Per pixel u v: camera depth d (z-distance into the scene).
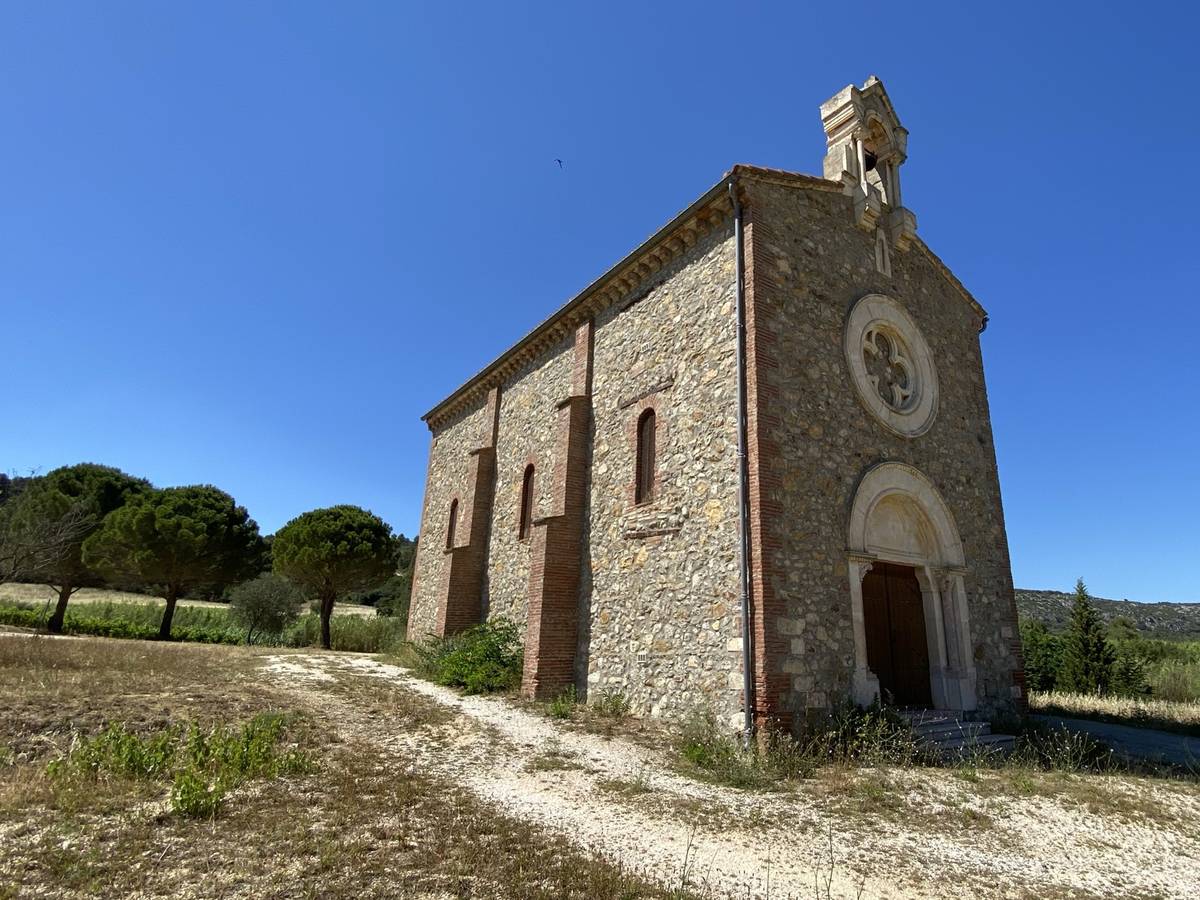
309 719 10.20
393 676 16.19
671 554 11.84
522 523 17.64
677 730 10.55
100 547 28.19
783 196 12.57
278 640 32.22
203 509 30.83
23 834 5.21
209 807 5.86
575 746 9.59
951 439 14.55
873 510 12.30
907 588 13.20
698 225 12.91
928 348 14.65
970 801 7.75
